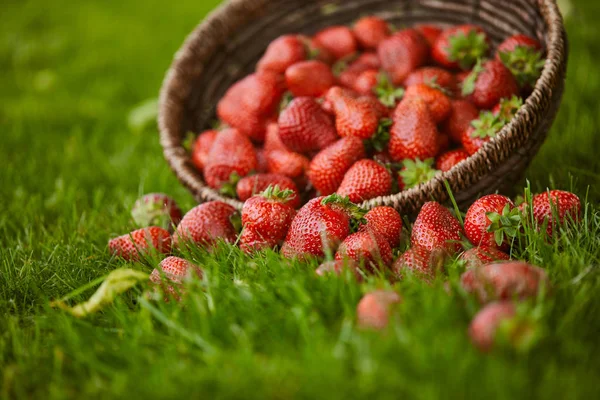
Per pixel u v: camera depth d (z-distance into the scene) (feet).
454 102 2.88
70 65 4.21
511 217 2.53
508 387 2.18
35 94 3.94
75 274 2.66
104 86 3.94
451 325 2.29
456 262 2.48
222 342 2.36
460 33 2.97
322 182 2.81
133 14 4.92
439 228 2.56
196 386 2.26
